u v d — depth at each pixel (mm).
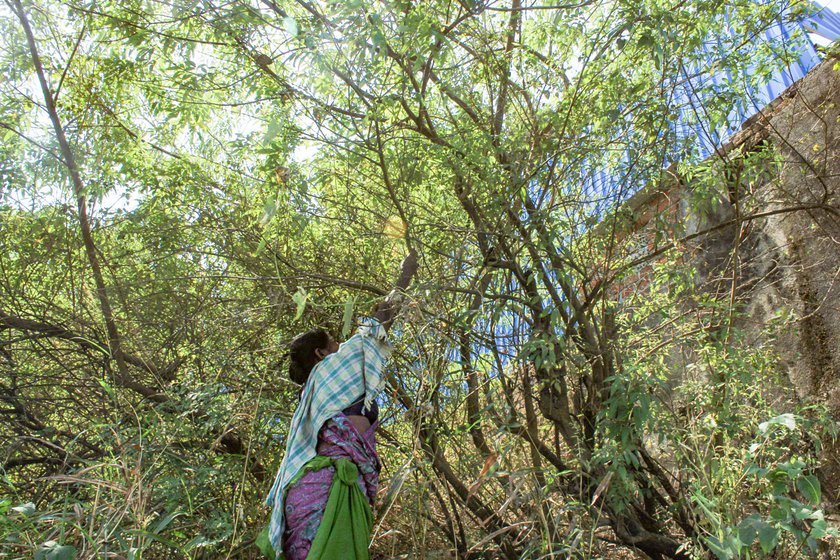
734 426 3041
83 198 3926
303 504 2646
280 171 3418
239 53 3656
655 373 3363
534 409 3770
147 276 4199
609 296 4020
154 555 3096
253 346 3914
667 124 3586
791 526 2350
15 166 4020
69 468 3738
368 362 2926
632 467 3340
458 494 3535
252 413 3549
